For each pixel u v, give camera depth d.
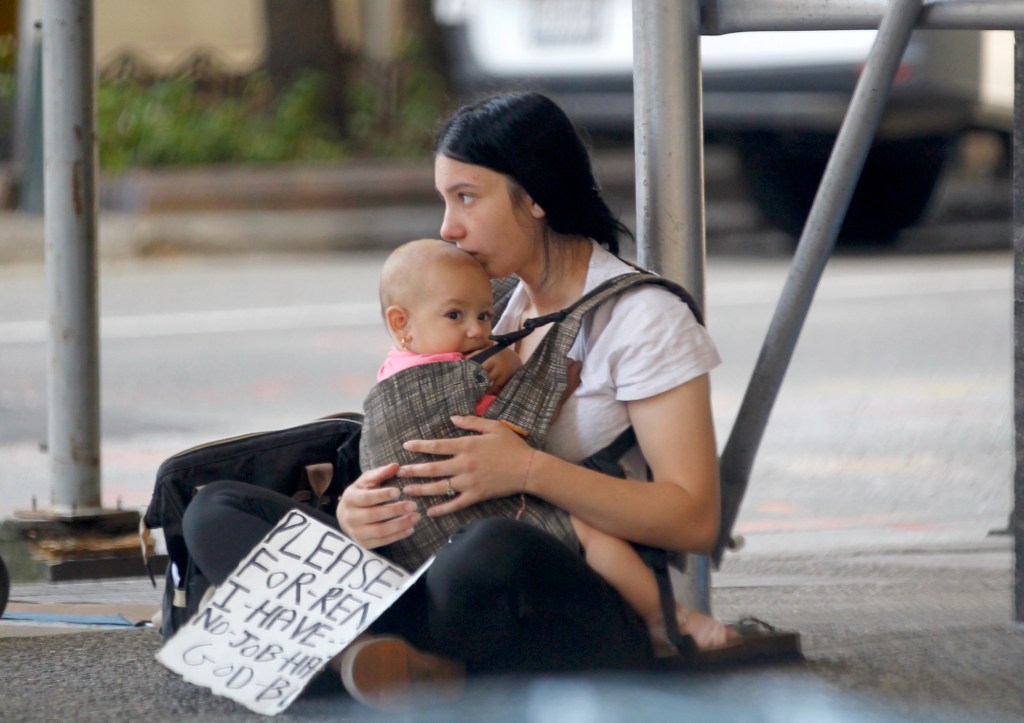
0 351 32.69
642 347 10.67
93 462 16.73
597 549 10.66
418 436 10.69
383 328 35.22
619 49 40.16
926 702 11.00
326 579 10.69
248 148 58.09
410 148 60.28
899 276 41.88
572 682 10.70
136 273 45.12
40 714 11.05
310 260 48.16
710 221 51.19
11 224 46.91
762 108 38.53
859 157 11.68
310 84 60.72
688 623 11.58
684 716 10.59
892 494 21.03
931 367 30.47
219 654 10.59
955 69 36.53
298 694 10.27
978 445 24.09
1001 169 52.53
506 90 11.76
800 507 20.34
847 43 37.12
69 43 16.12
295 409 26.84
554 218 11.02
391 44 67.44
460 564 10.18
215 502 11.16
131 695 11.48
